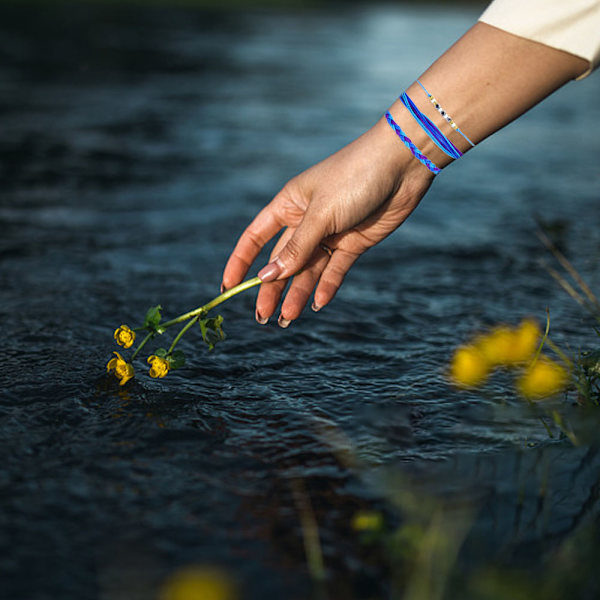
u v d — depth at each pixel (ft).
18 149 14.56
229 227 10.57
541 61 4.50
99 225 10.32
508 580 3.39
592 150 17.39
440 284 8.49
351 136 17.47
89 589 3.32
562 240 10.32
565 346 6.55
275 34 41.60
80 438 4.69
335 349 6.50
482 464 4.56
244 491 4.18
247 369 5.98
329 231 5.07
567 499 4.14
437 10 75.25
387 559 3.60
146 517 3.88
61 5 50.75
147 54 29.78
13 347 6.15
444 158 4.98
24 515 3.84
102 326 6.75
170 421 4.99
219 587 3.32
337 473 4.42
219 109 20.11
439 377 5.92
